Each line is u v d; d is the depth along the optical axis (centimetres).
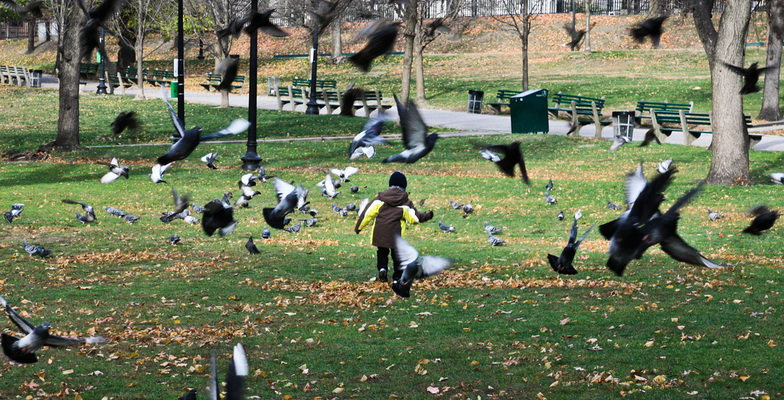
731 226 1822
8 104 4972
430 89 5141
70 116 3359
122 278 1453
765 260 1491
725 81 2269
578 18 6525
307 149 3222
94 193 2502
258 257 1642
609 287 1311
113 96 5219
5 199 2400
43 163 3080
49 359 968
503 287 1341
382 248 1335
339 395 851
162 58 7188
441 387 873
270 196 2420
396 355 986
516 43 6381
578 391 845
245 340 1059
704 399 810
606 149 2939
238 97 5212
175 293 1327
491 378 893
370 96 4372
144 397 846
